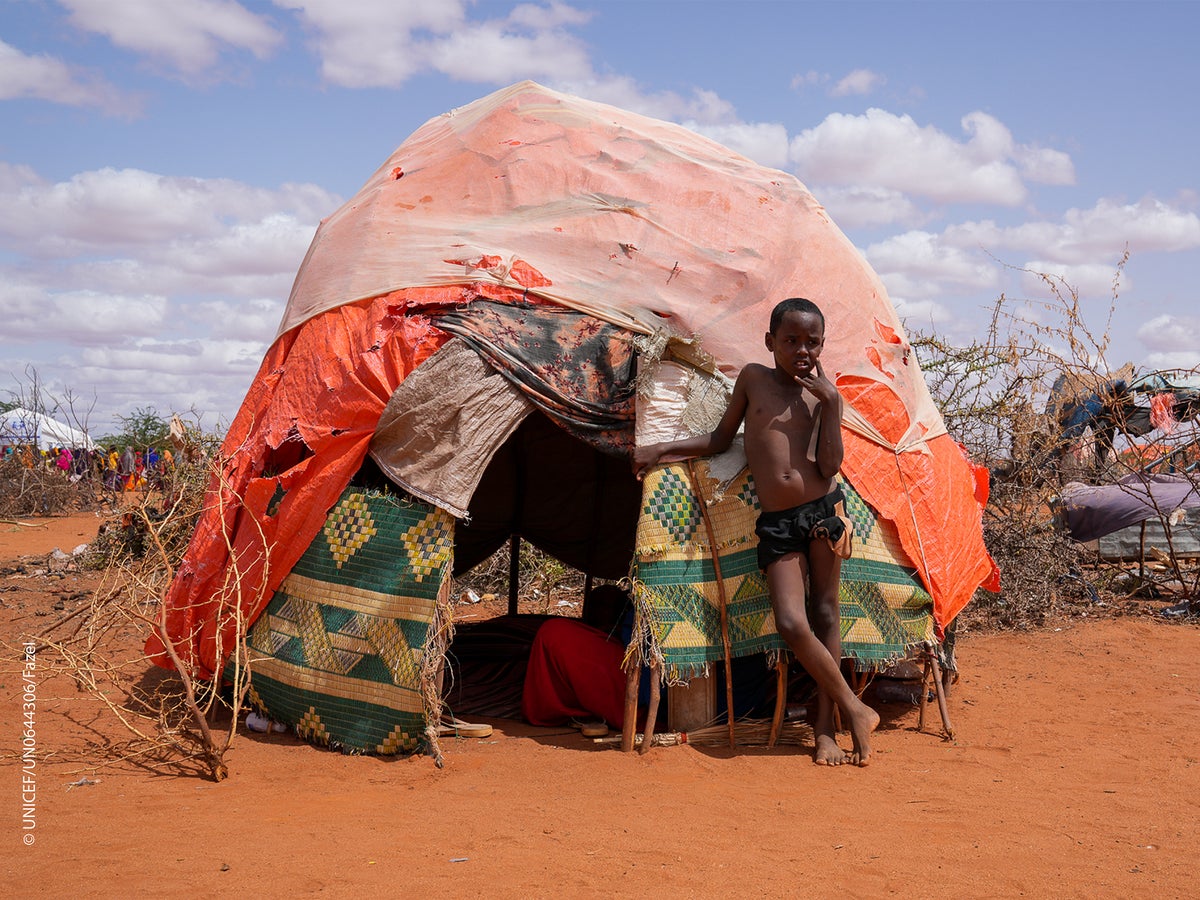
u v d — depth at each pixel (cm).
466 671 671
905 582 533
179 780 445
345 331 551
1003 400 947
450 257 559
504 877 329
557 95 670
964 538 584
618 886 323
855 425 542
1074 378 955
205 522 585
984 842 371
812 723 545
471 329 515
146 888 316
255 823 384
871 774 461
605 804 412
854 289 590
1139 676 671
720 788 436
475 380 504
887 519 535
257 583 532
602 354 530
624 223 579
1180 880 336
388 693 484
